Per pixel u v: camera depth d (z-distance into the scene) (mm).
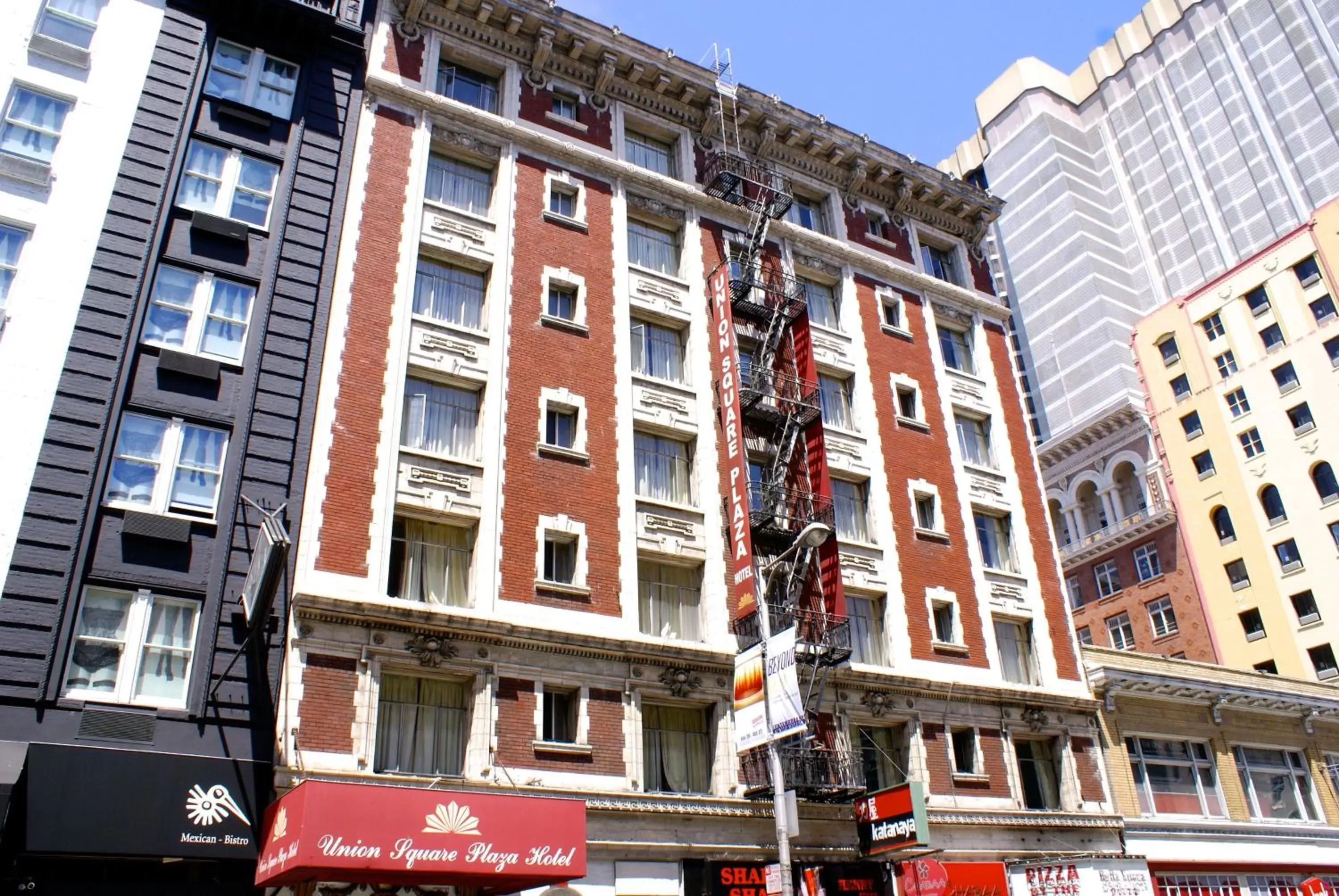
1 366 19375
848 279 34719
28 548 18234
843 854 24516
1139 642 61688
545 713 22484
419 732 21031
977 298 37875
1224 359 62031
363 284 24672
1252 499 58125
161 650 18984
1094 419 67062
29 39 22766
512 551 23531
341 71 27266
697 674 24469
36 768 16578
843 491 30828
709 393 29016
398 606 21109
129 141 22891
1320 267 57875
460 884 18016
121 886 17031
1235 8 108750
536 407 25719
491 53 30484
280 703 19344
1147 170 109500
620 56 32125
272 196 24531
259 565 18781
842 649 25656
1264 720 35938
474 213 28031
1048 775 29922
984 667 30109
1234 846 31953
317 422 22453
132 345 20922
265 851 17453
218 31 25781
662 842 22094
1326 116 97312
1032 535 34219
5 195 20906
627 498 25984
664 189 31688
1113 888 26828
